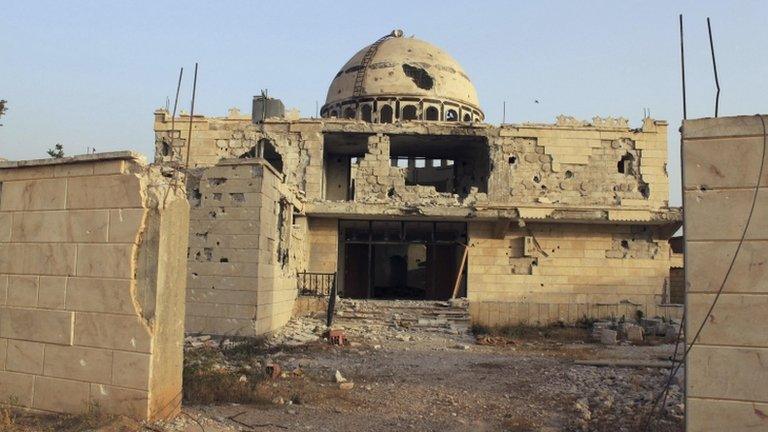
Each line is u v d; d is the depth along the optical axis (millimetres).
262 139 29984
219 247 18484
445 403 11227
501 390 12453
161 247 8055
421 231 31906
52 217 8555
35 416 8234
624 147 30609
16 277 8664
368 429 9312
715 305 6297
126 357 7961
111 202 8234
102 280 8172
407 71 37094
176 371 8562
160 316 8070
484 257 28938
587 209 27891
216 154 29953
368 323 23312
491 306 25703
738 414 6156
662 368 15023
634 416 10117
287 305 22516
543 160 30297
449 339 21047
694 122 6496
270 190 19453
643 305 26531
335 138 31109
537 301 28641
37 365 8414
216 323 18188
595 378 13719
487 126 30281
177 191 8508
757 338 6145
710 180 6391
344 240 30453
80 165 8469
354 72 37250
